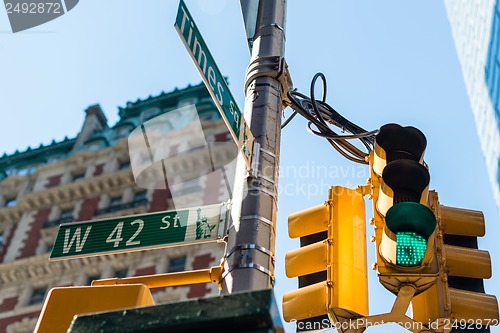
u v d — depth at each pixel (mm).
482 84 29703
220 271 5344
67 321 4852
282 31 7328
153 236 5809
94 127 56094
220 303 2883
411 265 5258
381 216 5691
